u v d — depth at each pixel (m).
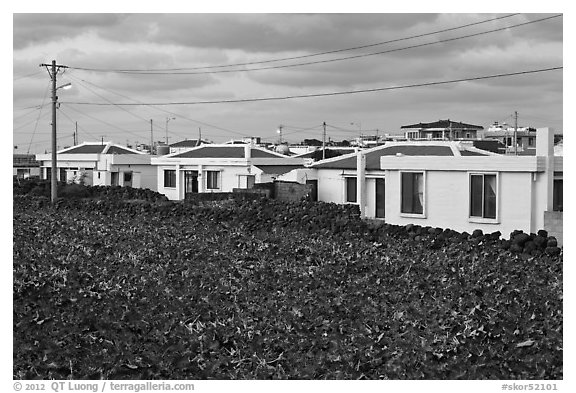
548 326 12.47
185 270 17.61
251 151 47.22
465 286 15.22
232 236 23.34
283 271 17.25
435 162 24.41
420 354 11.48
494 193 23.09
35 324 12.73
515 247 19.30
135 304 14.16
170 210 31.14
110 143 58.50
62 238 22.39
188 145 81.81
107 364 11.19
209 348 11.93
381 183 33.88
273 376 11.07
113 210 32.88
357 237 22.92
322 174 37.25
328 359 11.52
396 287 15.42
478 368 11.14
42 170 59.03
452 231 21.61
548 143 22.11
